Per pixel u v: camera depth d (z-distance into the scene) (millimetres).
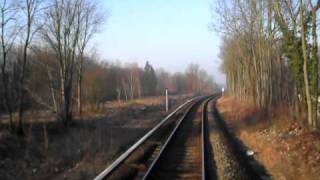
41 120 34094
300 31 24500
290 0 25438
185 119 44906
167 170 17828
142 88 115125
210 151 23328
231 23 46125
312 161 16984
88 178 15766
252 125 31859
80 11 37906
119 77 91812
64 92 35469
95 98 53281
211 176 17000
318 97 24953
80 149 22594
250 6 40938
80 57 42719
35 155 21891
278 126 26141
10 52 33219
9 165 19391
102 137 27781
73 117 39812
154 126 37125
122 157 18297
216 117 47562
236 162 19531
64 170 18219
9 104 29078
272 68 38625
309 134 21297
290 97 34594
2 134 24516
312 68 23391
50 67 38188
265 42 38781
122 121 41094
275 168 17875
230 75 80000
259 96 42438
